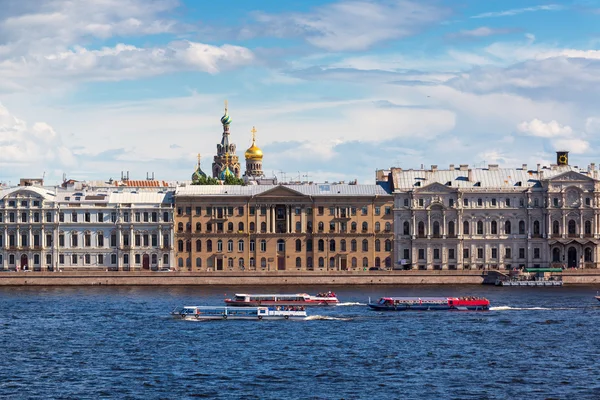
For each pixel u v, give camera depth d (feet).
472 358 569.23
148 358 567.59
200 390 493.77
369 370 537.24
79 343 614.34
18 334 645.92
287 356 572.10
